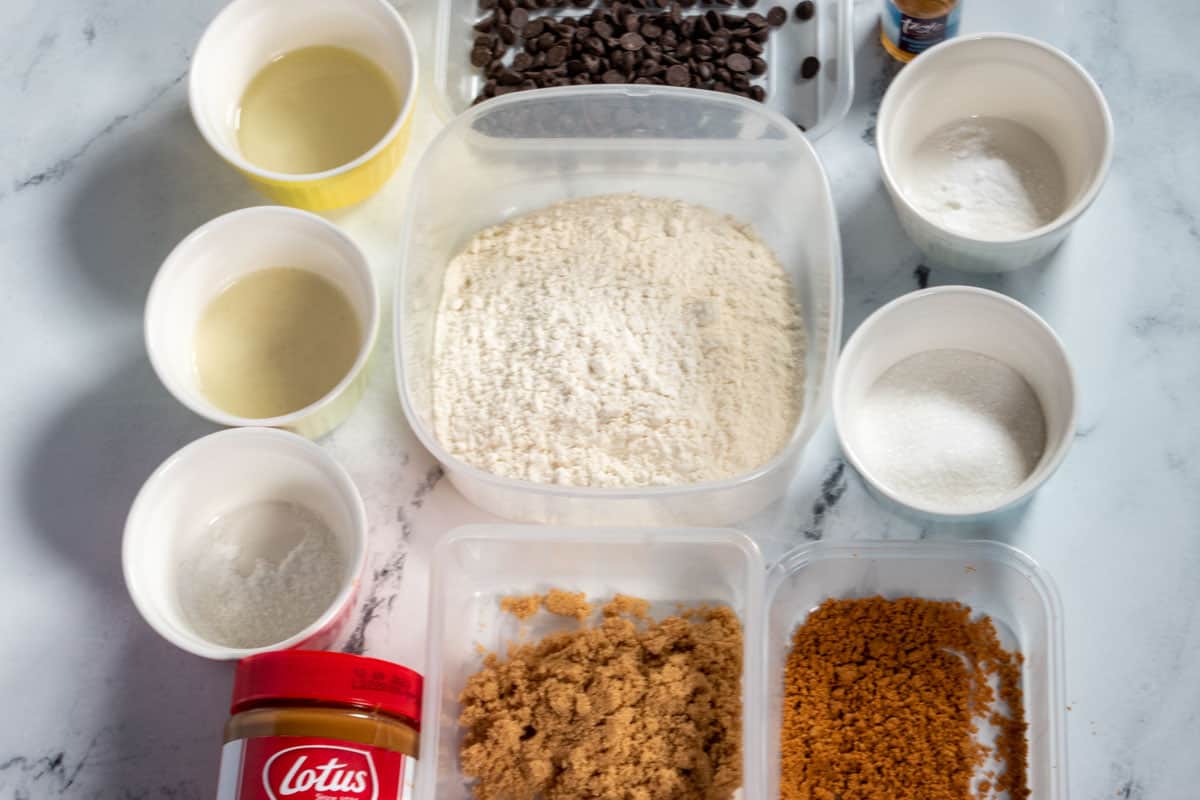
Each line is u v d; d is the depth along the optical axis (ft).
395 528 4.42
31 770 4.18
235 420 4.13
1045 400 4.25
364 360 4.22
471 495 4.37
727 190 4.76
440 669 4.01
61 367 4.63
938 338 4.38
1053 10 4.89
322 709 3.71
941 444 4.27
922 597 4.33
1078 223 4.63
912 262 4.63
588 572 4.39
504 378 4.43
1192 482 4.33
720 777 3.95
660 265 4.58
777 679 4.24
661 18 4.95
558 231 4.70
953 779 4.04
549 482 4.27
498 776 4.02
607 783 3.93
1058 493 4.33
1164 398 4.42
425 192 4.52
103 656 4.29
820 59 4.94
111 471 4.50
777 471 4.13
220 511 4.31
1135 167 4.69
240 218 4.37
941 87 4.52
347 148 4.72
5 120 4.95
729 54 4.89
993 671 4.23
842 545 4.26
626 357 4.40
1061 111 4.46
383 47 4.75
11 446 4.53
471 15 5.13
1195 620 4.18
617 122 4.74
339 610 3.98
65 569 4.39
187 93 4.89
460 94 4.99
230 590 4.18
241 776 3.69
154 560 4.11
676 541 4.21
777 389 4.41
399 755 3.79
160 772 4.17
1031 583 4.20
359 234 4.77
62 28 5.06
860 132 4.81
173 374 4.23
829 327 4.25
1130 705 4.10
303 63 4.83
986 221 4.49
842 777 4.06
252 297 4.52
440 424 4.43
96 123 4.93
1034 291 4.56
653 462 4.28
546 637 4.25
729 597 4.35
